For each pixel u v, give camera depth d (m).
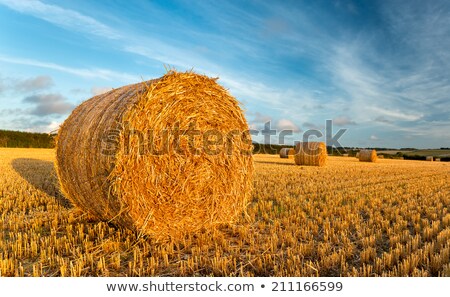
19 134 48.81
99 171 5.59
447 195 9.79
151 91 5.52
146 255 4.96
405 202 8.78
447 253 4.56
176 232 5.69
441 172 18.17
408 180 13.73
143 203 5.36
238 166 6.67
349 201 8.77
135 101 5.43
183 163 5.80
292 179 13.14
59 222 6.54
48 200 8.33
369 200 8.70
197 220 6.00
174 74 5.83
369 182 12.80
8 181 11.23
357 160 34.25
